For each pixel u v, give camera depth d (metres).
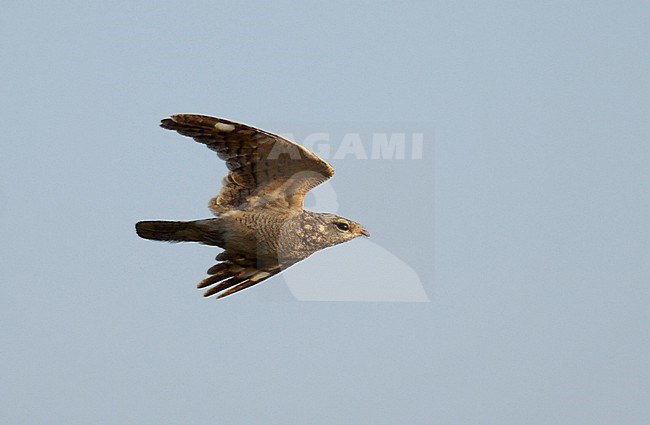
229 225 14.48
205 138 13.88
